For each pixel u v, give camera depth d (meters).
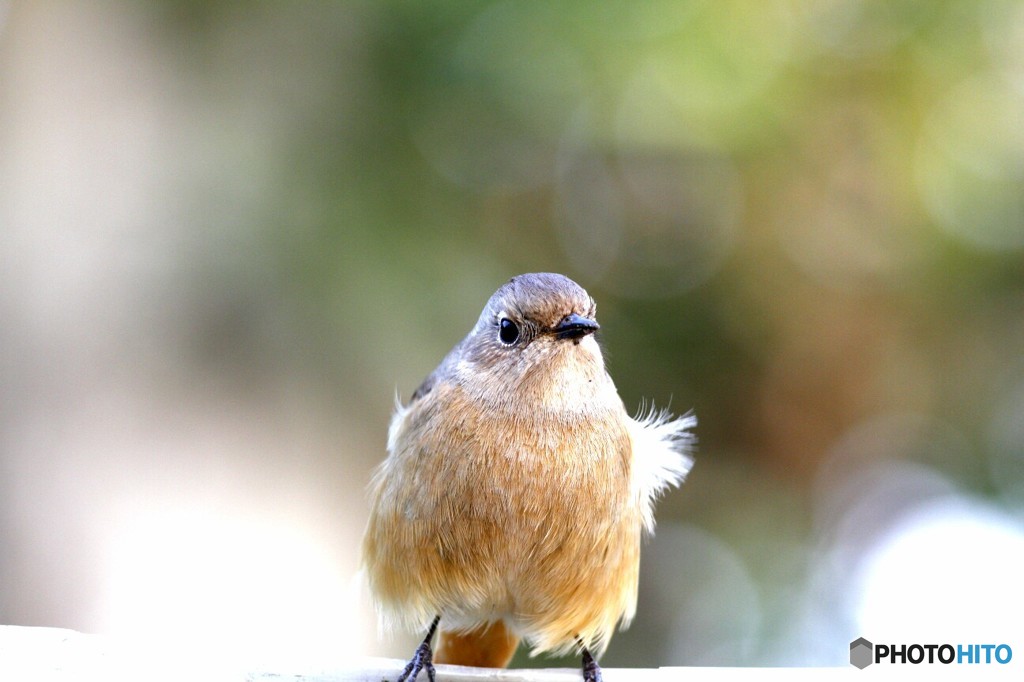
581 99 13.36
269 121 12.95
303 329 12.30
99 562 11.52
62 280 11.98
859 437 14.69
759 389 14.66
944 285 14.30
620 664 14.48
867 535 14.69
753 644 14.27
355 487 12.19
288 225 12.52
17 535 11.55
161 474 11.79
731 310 14.57
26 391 11.79
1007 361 14.55
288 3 13.01
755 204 14.27
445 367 7.99
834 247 14.25
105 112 12.47
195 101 12.79
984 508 14.46
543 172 14.30
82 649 6.38
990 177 13.98
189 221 12.30
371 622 11.91
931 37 13.52
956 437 14.68
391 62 13.30
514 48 12.99
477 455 7.31
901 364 14.66
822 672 6.44
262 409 12.10
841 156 13.96
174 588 11.52
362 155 13.16
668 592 14.66
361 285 12.52
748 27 13.17
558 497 7.33
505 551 7.41
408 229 13.16
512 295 7.62
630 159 14.44
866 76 13.68
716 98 13.20
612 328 14.57
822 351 14.55
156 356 12.01
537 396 7.38
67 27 12.49
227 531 11.73
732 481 14.84
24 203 12.12
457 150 13.63
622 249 15.02
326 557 11.89
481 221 14.00
